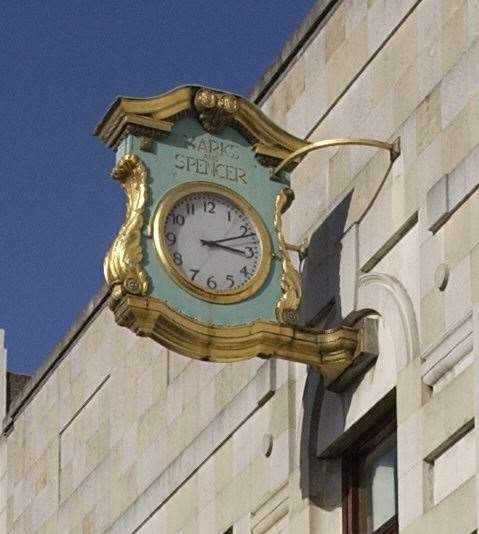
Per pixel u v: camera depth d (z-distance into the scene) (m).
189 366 31.08
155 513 31.47
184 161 25.75
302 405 26.67
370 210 25.80
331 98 27.42
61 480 35.97
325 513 26.00
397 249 25.16
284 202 26.02
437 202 24.03
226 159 25.98
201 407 30.39
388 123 25.80
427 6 25.23
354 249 25.94
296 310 25.50
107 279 25.14
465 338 23.08
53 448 36.56
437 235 24.08
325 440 26.08
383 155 25.67
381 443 25.55
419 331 24.17
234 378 29.31
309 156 27.72
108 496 33.59
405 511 23.56
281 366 27.58
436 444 23.20
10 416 39.03
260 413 28.11
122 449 33.31
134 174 25.45
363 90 26.59
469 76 24.02
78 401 35.72
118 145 25.86
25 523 37.44
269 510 27.27
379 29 26.31
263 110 29.50
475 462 22.39
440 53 24.81
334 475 26.17
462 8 24.44
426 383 23.75
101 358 34.91
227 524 28.62
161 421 31.89
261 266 25.59
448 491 23.00
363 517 25.66
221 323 25.22
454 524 22.52
